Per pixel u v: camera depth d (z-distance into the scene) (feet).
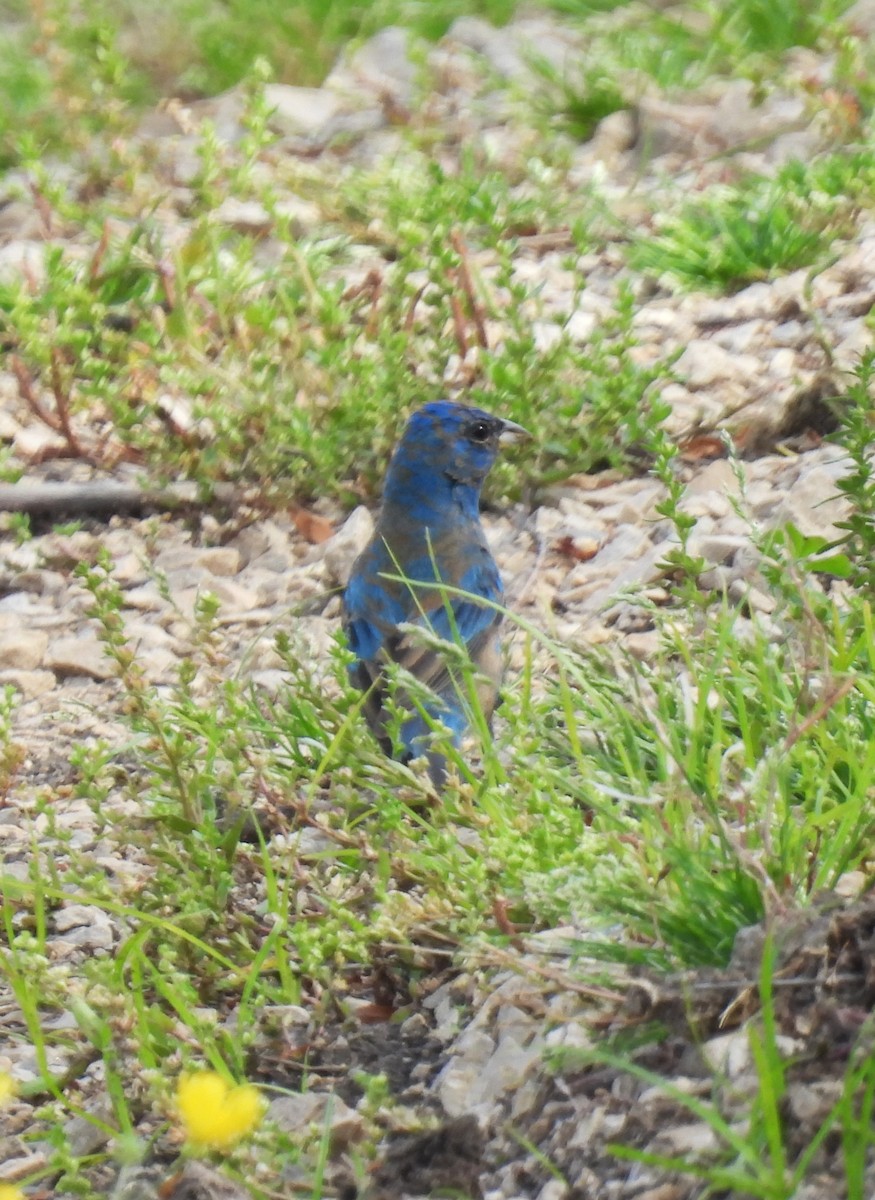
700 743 27.84
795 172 49.96
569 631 37.37
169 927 26.30
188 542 42.60
